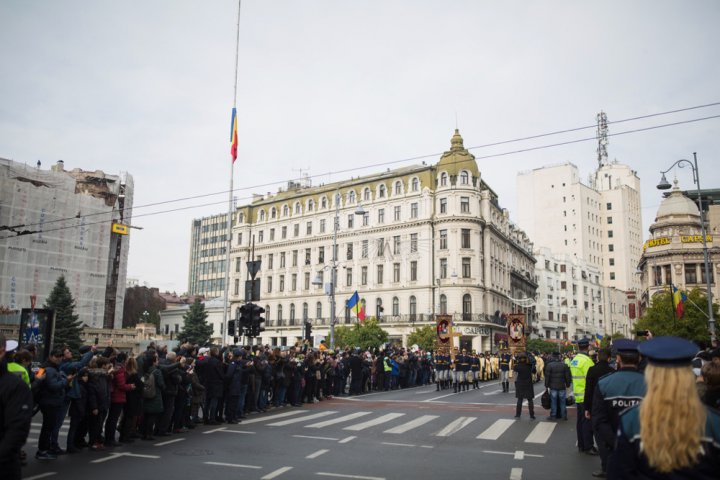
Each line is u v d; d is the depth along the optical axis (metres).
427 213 66.81
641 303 86.12
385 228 69.88
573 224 123.50
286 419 16.67
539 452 11.70
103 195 75.69
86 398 11.34
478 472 9.70
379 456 11.02
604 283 130.75
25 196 61.72
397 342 66.00
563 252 123.44
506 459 10.91
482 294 65.88
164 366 13.30
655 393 3.38
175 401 13.97
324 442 12.60
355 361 26.72
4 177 60.12
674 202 73.62
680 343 3.42
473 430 14.70
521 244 90.25
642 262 77.62
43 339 19.56
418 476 9.31
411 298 67.06
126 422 12.51
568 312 107.31
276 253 81.12
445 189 66.62
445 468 9.98
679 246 69.56
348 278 72.62
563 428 15.23
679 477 3.26
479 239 66.75
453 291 64.44
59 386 10.59
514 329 33.09
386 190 71.06
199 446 11.98
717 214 72.12
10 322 50.81
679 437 3.24
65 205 65.31
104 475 9.17
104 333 62.94
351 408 20.00
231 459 10.58
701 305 46.91
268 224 82.94
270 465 10.05
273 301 80.12
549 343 84.31
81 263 66.31
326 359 23.94
